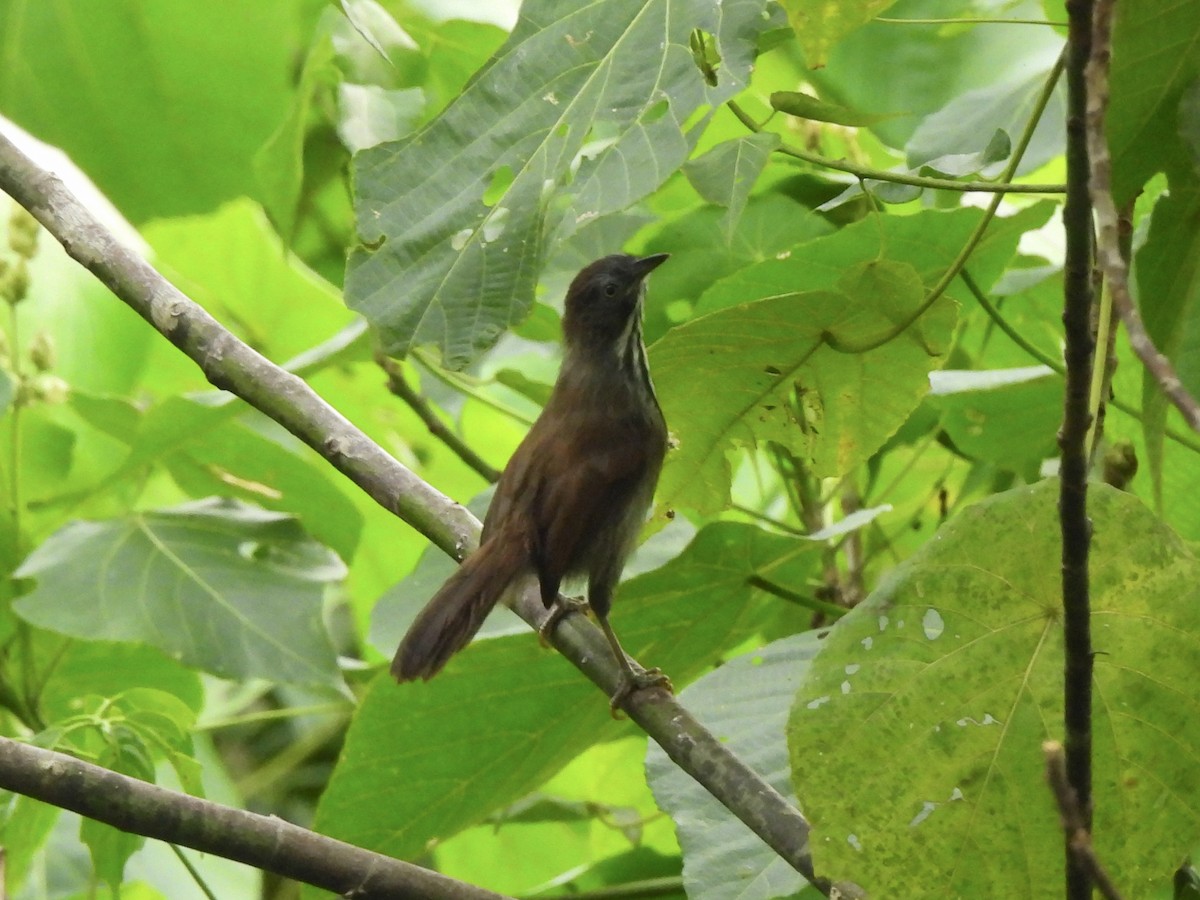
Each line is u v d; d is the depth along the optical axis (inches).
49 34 414.6
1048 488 224.2
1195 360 274.4
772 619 382.6
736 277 355.3
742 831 275.7
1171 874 221.8
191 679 421.7
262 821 250.5
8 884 329.7
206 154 432.5
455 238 247.8
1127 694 221.3
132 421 410.0
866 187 266.8
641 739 428.8
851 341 286.4
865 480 420.8
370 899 251.8
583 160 242.5
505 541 308.5
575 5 255.8
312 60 377.1
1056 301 403.2
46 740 306.8
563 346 361.7
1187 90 245.1
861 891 229.0
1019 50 449.4
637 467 340.8
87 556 377.1
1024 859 218.1
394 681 326.3
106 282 305.4
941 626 224.1
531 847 474.0
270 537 393.7
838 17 223.6
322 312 487.8
